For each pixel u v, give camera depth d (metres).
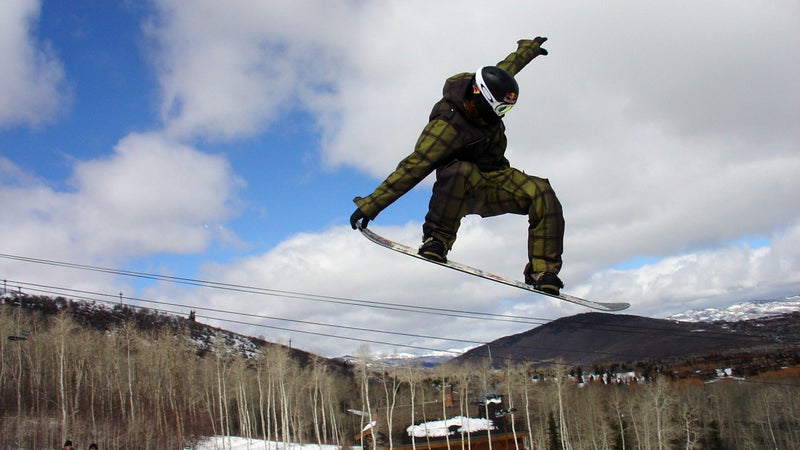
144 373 68.75
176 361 71.44
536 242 4.50
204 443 64.88
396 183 4.14
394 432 56.28
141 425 57.31
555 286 4.40
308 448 64.44
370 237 4.38
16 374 65.69
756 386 73.00
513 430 52.47
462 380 57.47
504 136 4.43
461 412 57.44
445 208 4.26
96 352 68.81
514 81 4.04
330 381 76.75
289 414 72.69
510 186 4.48
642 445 55.91
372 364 52.56
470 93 4.12
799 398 62.78
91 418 59.12
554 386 58.44
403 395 74.19
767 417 63.75
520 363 56.94
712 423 61.47
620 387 76.31
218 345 76.38
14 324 67.69
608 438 56.84
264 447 65.94
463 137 4.16
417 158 4.16
